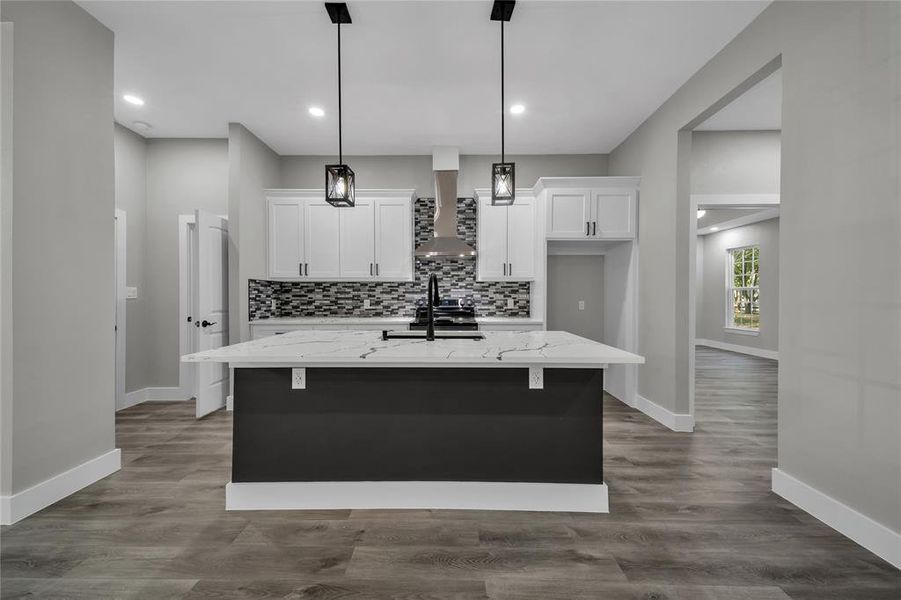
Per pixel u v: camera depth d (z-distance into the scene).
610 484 2.63
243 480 2.35
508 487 2.33
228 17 2.66
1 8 2.13
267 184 4.93
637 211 4.45
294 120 4.21
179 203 4.60
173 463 2.94
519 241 4.96
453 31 2.81
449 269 5.28
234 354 2.09
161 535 2.07
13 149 2.17
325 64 3.21
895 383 1.83
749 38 2.73
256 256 4.66
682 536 2.06
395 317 5.21
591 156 5.20
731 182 4.05
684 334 3.69
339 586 1.71
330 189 2.65
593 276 5.25
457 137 4.66
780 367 2.46
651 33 2.83
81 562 1.85
